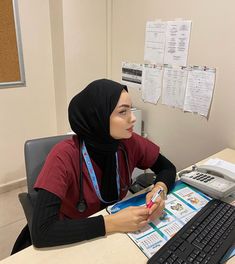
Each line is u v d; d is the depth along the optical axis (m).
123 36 2.07
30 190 1.19
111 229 0.84
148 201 0.96
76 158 0.99
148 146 1.23
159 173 1.18
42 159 1.23
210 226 0.88
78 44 2.07
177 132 1.86
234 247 0.80
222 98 1.53
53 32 2.12
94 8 2.06
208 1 1.47
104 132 0.96
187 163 1.85
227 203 1.02
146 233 0.86
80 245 0.81
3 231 1.87
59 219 0.86
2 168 2.28
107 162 1.04
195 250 0.77
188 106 1.72
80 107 0.98
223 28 1.44
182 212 0.97
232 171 1.22
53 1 2.01
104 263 0.75
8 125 2.20
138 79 2.04
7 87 2.09
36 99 2.28
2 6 1.88
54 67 2.24
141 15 1.88
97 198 1.04
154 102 1.96
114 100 0.92
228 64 1.46
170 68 1.77
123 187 1.15
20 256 0.77
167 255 0.75
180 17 1.63
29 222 0.99
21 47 2.06
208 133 1.66
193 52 1.61
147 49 1.89
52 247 0.80
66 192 0.95
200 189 1.12
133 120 0.97
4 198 2.24
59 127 2.42
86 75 2.20
